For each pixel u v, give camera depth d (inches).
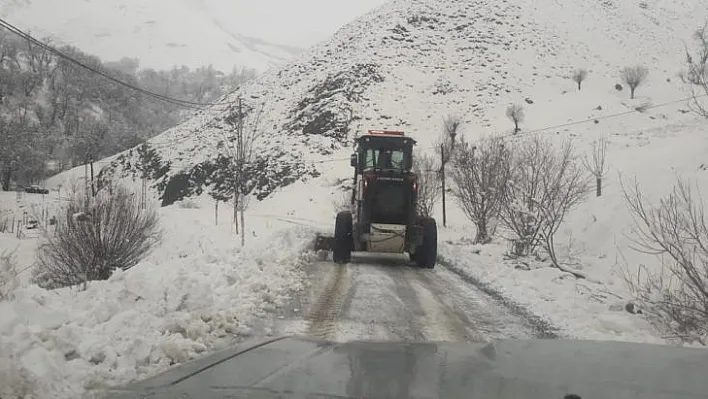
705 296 279.0
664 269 396.5
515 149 939.3
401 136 591.2
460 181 848.3
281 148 2364.7
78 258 485.7
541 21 3206.2
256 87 3299.7
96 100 4156.0
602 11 3400.6
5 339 161.9
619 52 2829.7
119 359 183.5
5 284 247.6
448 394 104.0
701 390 107.7
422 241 524.7
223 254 437.1
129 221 518.6
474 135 2084.2
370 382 111.7
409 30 3176.7
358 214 557.0
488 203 737.0
